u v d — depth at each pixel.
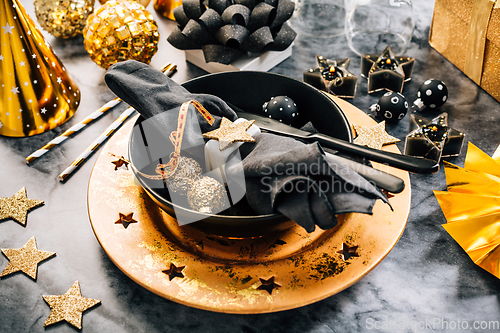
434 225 0.53
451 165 0.49
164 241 0.47
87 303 0.46
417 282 0.47
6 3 0.56
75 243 0.52
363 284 0.47
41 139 0.67
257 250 0.47
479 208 0.46
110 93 0.77
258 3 0.72
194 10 0.71
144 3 0.93
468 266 0.48
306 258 0.44
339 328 0.44
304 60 0.83
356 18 0.83
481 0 0.66
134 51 0.74
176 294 0.41
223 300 0.41
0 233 0.54
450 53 0.79
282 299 0.41
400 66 0.72
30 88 0.63
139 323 0.44
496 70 0.68
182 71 0.81
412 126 0.62
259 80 0.58
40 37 0.63
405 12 0.80
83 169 0.62
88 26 0.73
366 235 0.46
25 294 0.47
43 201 0.57
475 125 0.67
